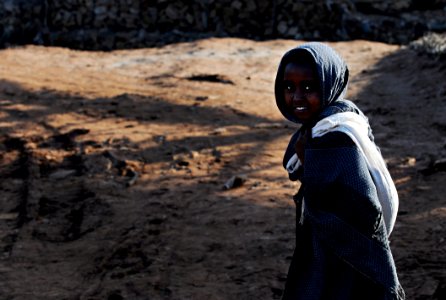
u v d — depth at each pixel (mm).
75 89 11156
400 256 4559
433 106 9672
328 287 2307
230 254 4879
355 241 2225
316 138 2291
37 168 7289
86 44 21172
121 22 21391
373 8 20969
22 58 14289
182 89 11562
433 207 5449
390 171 6613
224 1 21453
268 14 21344
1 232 5746
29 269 4961
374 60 14422
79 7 21234
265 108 10125
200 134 8422
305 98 2367
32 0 21219
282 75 2439
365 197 2199
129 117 9367
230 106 10070
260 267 4637
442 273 4285
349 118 2299
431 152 7254
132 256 5008
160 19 21469
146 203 6082
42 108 9750
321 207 2262
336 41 20797
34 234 5617
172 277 4598
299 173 2564
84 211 6000
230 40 17109
